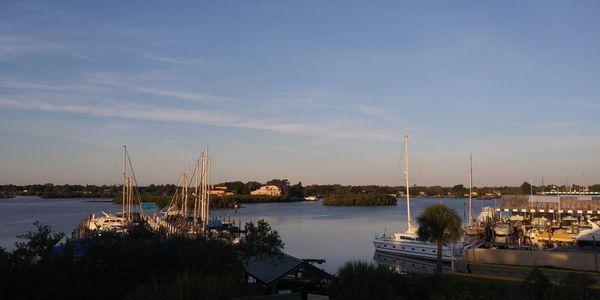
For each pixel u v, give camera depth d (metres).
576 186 181.25
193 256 31.62
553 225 81.81
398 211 189.50
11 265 27.98
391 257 69.25
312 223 131.38
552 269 43.41
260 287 37.53
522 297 29.02
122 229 77.62
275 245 39.12
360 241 91.12
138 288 25.91
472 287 33.53
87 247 34.62
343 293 30.78
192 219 111.44
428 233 47.41
